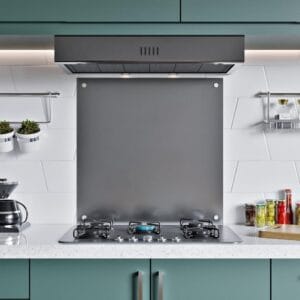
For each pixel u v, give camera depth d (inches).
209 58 92.0
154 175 106.7
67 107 107.1
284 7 93.1
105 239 86.9
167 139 107.0
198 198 106.5
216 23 92.9
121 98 107.1
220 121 106.8
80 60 91.7
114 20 92.7
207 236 90.0
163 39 92.4
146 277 83.6
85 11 92.8
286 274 83.9
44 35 93.1
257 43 100.3
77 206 106.3
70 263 83.7
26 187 106.8
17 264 83.6
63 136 107.1
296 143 106.9
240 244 83.0
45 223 106.7
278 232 88.8
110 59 91.9
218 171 106.5
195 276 83.7
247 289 83.8
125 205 106.5
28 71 107.3
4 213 95.3
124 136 107.0
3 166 106.7
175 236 90.5
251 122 107.1
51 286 83.5
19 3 93.0
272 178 107.1
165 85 107.0
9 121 106.7
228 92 107.3
